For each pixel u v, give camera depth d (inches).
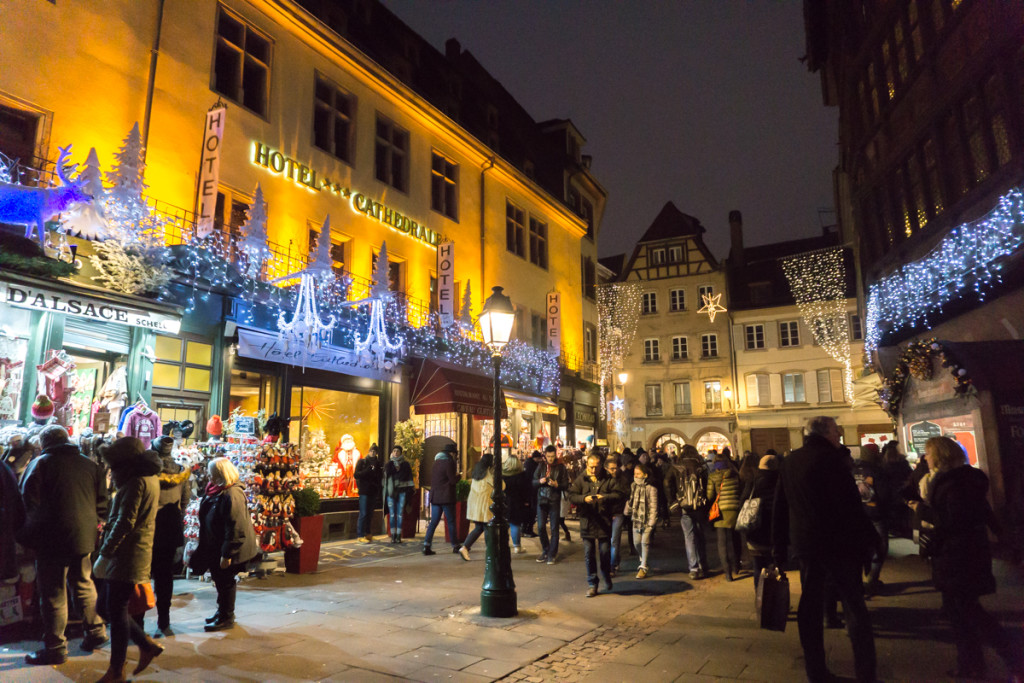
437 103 725.9
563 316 980.6
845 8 781.9
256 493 333.1
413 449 550.3
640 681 185.9
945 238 539.2
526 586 327.0
